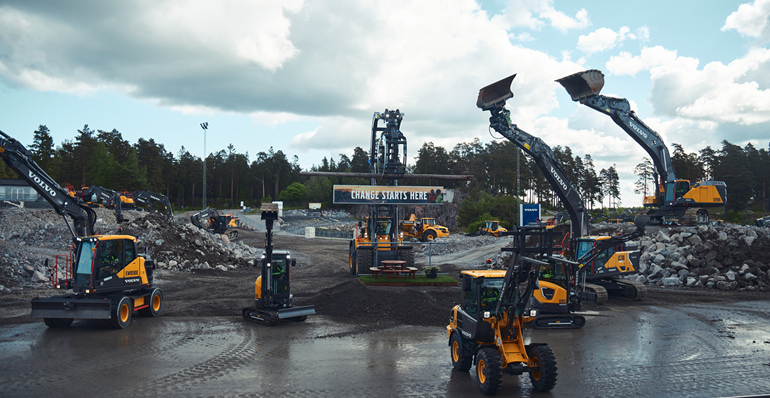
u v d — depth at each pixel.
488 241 45.56
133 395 9.54
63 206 17.22
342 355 12.77
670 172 30.92
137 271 16.73
